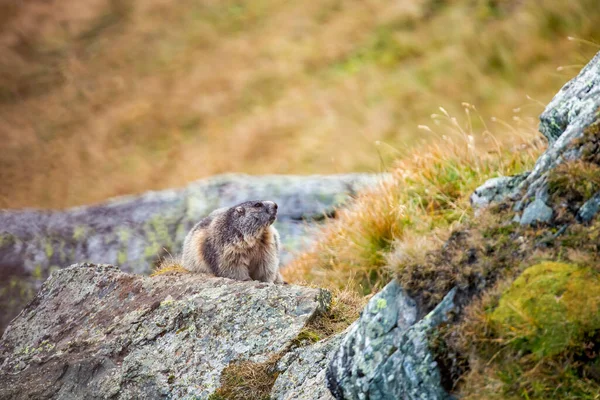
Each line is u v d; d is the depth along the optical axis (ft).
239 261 57.93
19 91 163.84
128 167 137.18
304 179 96.12
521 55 115.85
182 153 135.64
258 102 141.69
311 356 39.55
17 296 90.38
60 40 176.65
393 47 136.46
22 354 49.57
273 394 38.68
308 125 129.59
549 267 29.17
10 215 99.91
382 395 31.48
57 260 93.25
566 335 27.40
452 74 122.01
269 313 44.14
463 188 66.28
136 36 172.55
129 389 42.52
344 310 45.29
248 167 125.49
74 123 152.25
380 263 65.10
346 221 72.33
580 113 36.42
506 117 106.42
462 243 32.30
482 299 29.71
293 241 84.79
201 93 149.18
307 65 145.28
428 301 31.81
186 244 61.26
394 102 123.75
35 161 144.15
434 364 29.94
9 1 186.29
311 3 161.79
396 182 71.61
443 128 111.55
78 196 132.77
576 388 26.86
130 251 92.99
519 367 27.84
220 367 41.55
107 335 46.83
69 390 44.65
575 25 114.01
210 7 173.99
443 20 134.92
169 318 45.91
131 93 156.56
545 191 31.68
